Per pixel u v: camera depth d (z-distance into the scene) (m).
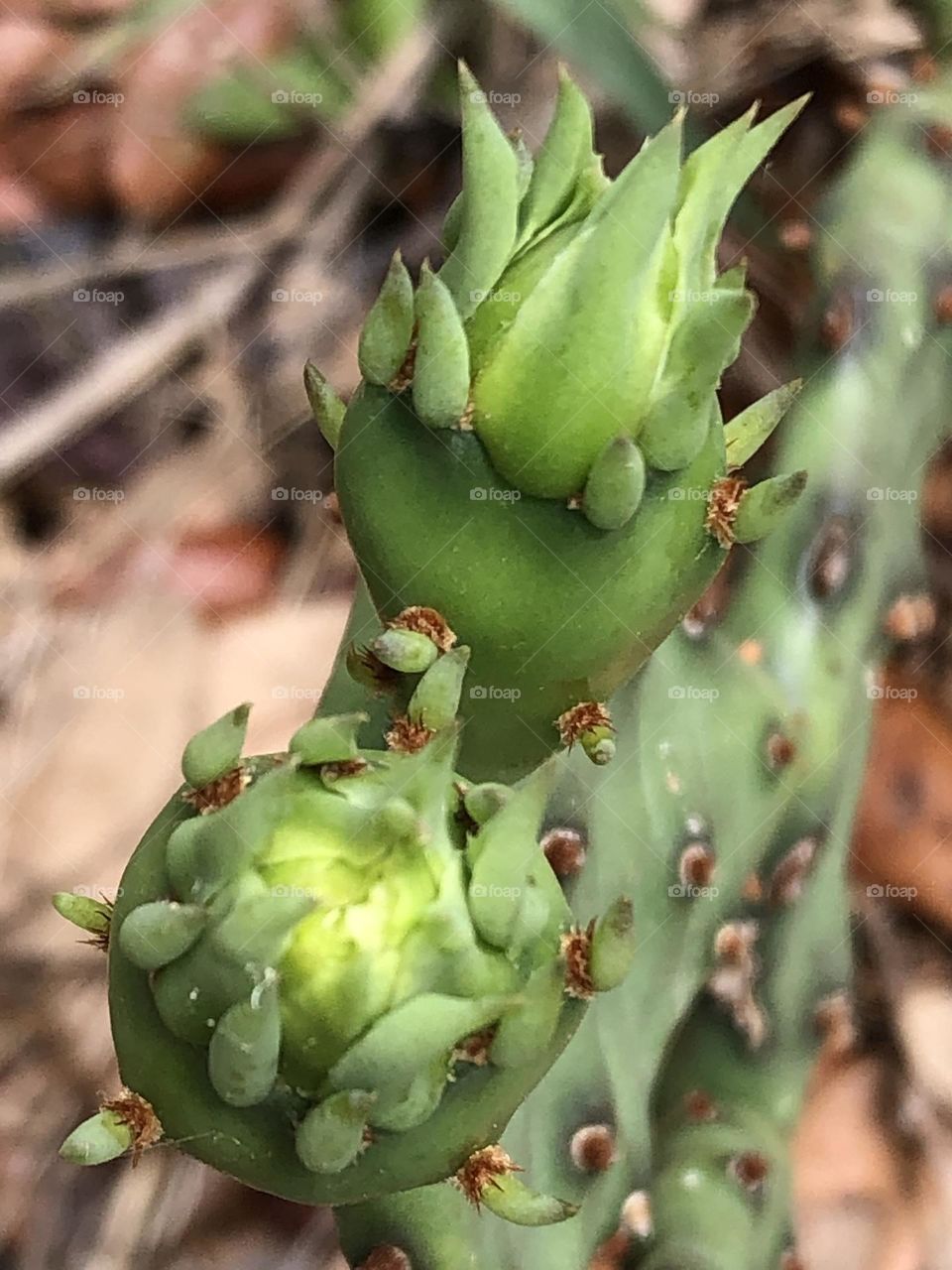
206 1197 0.17
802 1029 0.13
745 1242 0.13
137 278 0.21
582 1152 0.11
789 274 0.18
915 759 0.17
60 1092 0.17
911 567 0.13
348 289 0.20
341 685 0.09
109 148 0.21
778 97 0.18
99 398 0.20
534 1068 0.07
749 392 0.18
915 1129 0.17
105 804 0.18
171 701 0.18
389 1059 0.06
